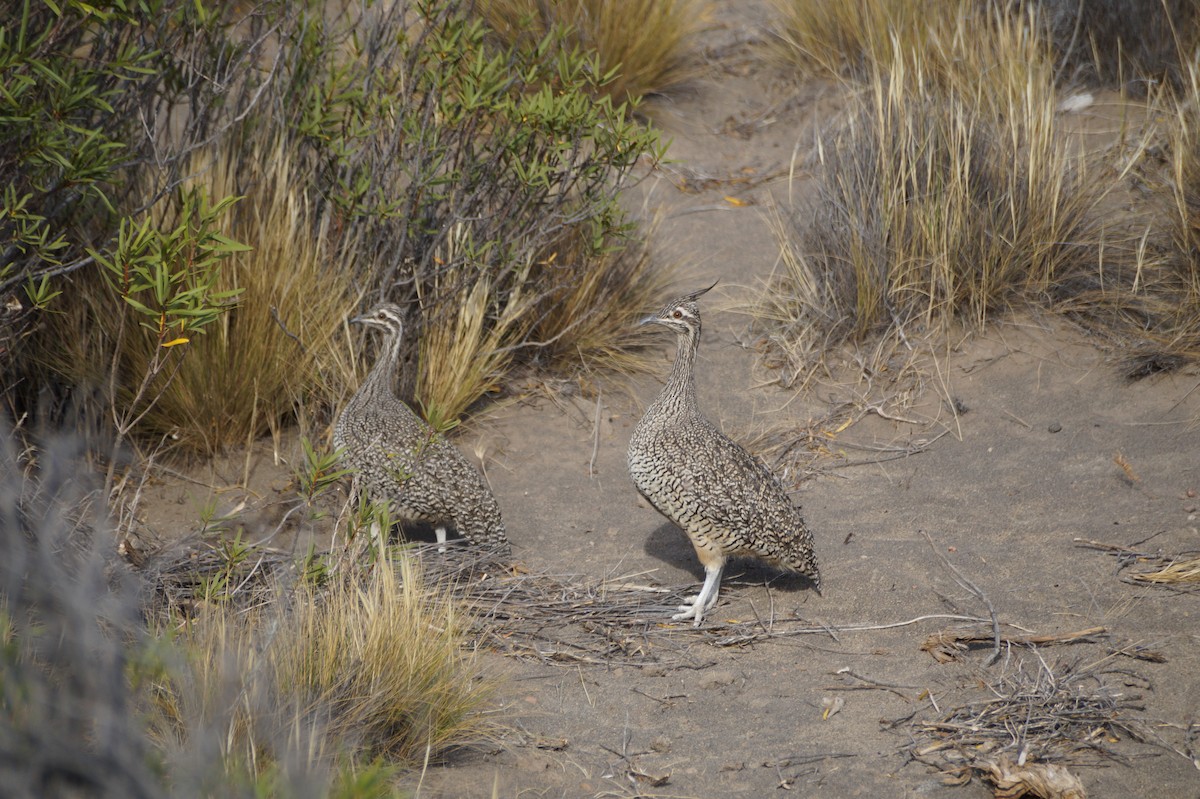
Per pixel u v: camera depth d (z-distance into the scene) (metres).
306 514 18.72
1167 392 22.72
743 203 31.36
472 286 24.23
